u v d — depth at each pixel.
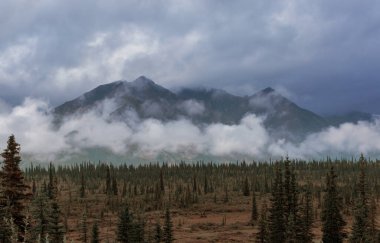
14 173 36.69
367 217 70.56
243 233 132.25
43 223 47.50
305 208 72.06
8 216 33.28
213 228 148.50
